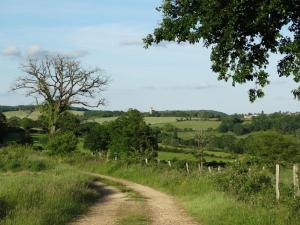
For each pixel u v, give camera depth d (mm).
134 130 55812
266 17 9320
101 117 126750
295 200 14062
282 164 28328
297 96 10195
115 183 33375
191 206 19172
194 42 10031
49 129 71562
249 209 14891
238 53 10344
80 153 55031
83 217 15977
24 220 12664
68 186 20219
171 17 10484
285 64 10328
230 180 21297
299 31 9695
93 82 71312
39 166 37500
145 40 10719
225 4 9367
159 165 39156
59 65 70188
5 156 40469
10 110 137500
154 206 20453
